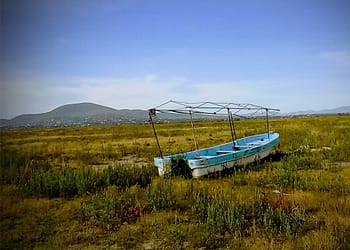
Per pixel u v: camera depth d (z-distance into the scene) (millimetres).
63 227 10180
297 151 23312
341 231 8898
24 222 10594
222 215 10102
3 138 42719
